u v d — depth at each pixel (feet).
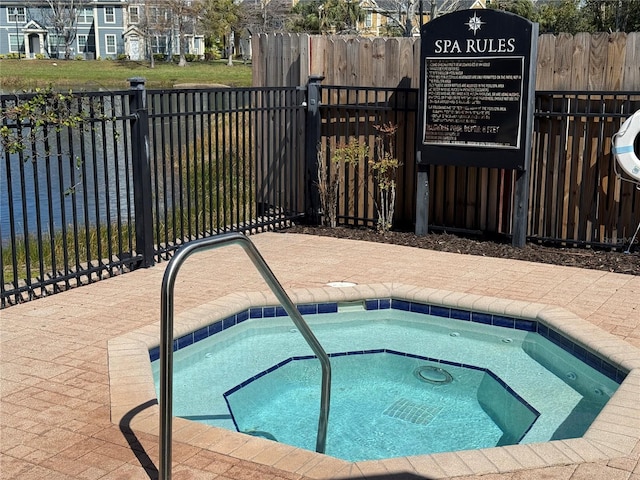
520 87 23.90
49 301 19.11
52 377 13.99
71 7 231.91
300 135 29.45
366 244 26.05
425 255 24.43
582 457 10.53
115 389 13.16
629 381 13.41
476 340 18.88
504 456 10.55
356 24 164.86
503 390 15.90
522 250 24.84
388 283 20.66
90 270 20.84
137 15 228.84
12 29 240.12
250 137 27.14
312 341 12.07
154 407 12.50
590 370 15.71
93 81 163.53
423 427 14.21
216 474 10.26
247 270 22.40
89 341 16.06
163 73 185.47
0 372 14.24
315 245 25.95
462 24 24.59
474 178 26.86
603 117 23.50
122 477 10.25
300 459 10.64
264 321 19.38
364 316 19.98
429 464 10.34
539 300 19.31
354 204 29.01
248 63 223.30
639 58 23.18
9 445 11.23
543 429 13.66
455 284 20.90
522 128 24.11
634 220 24.13
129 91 21.44
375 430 14.02
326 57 28.96
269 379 16.55
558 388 15.79
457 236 27.02
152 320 17.51
